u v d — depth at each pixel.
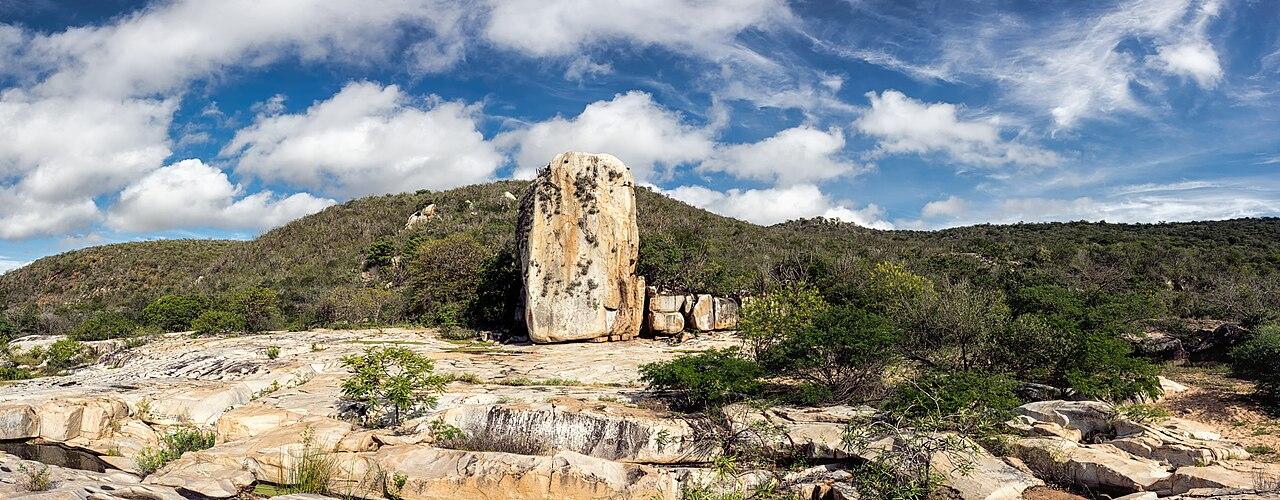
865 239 74.06
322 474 11.59
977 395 12.30
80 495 9.97
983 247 62.59
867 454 11.25
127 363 24.83
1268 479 9.67
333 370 19.55
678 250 31.33
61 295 67.69
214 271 67.50
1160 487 10.13
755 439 12.31
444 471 11.42
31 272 75.81
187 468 11.66
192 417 14.76
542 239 27.27
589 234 27.12
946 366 15.89
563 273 26.94
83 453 13.27
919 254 58.53
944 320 16.72
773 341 17.44
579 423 13.09
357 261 60.00
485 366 20.34
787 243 60.50
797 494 10.86
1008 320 17.16
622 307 27.48
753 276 31.28
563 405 13.94
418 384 14.55
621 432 12.74
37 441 13.53
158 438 14.07
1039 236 72.31
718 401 13.99
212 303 39.34
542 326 26.48
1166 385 16.66
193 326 34.31
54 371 25.83
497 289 32.53
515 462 11.24
